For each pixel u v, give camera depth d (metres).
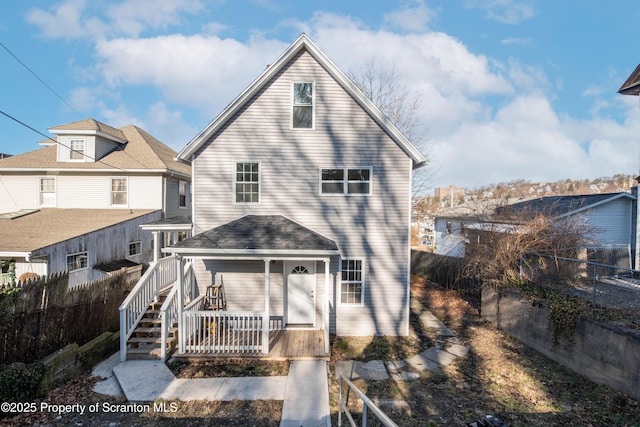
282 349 8.94
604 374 7.26
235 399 6.78
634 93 10.88
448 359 8.88
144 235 17.36
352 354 9.17
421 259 21.14
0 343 6.66
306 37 10.16
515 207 18.30
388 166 10.57
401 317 10.62
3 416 6.00
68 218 16.22
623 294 9.45
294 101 10.59
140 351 8.55
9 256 12.07
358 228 10.58
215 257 8.85
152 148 19.89
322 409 6.46
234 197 10.51
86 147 18.00
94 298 9.17
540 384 7.54
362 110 10.54
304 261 10.59
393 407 6.62
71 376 7.53
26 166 17.58
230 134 10.48
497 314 11.37
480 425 5.54
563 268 10.49
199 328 8.77
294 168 10.55
